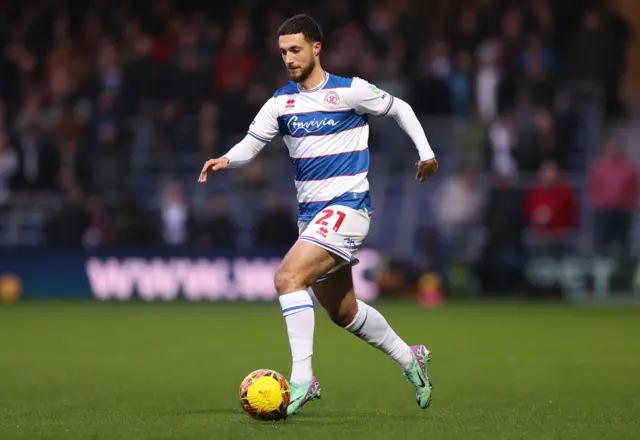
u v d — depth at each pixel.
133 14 87.12
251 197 76.19
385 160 79.44
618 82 81.19
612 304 70.19
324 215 24.20
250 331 52.34
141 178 78.06
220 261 72.88
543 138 75.44
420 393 25.41
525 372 35.50
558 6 85.56
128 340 47.75
